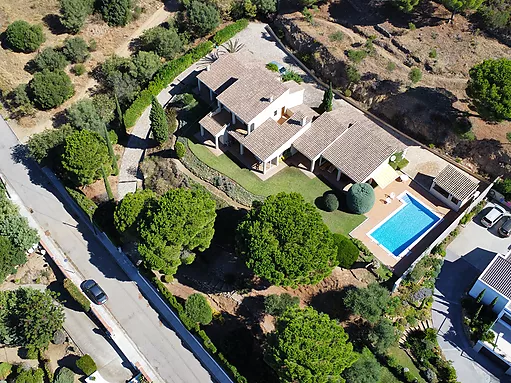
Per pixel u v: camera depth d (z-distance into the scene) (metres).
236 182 69.19
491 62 67.00
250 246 55.03
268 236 55.16
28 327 58.56
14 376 59.31
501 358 55.16
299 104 75.50
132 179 75.06
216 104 78.38
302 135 70.31
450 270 63.62
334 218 65.81
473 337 57.62
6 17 95.25
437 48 80.56
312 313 51.56
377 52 81.94
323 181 69.62
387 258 62.19
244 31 92.88
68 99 86.81
